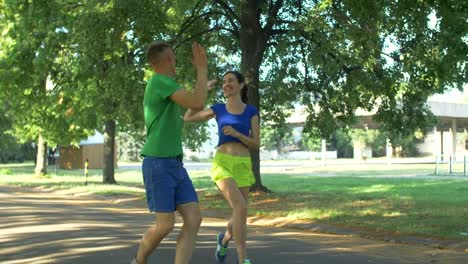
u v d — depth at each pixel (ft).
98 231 33.63
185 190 17.16
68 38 66.85
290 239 32.58
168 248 27.50
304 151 302.45
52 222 38.27
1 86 74.38
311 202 52.80
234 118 22.11
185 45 63.93
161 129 16.90
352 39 46.93
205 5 64.34
